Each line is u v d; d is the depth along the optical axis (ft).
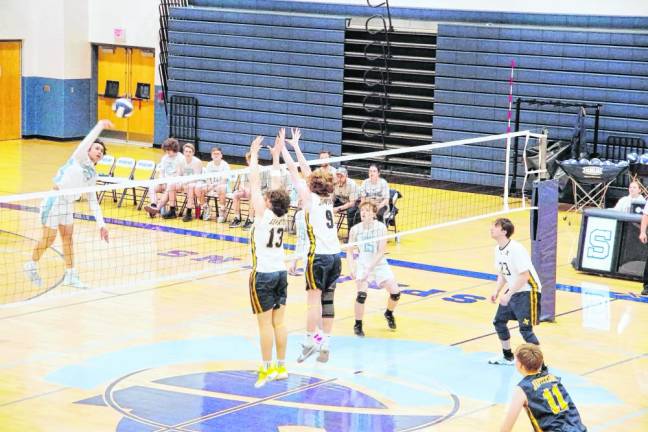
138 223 70.79
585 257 60.90
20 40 107.45
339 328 48.16
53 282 54.44
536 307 42.45
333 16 92.73
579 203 80.12
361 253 47.50
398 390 39.75
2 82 106.83
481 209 78.23
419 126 89.71
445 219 74.18
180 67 98.78
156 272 56.95
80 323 47.52
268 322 38.11
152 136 107.55
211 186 71.87
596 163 76.43
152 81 106.42
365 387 39.96
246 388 39.29
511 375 41.96
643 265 59.16
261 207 37.32
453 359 43.91
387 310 48.01
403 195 83.51
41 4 107.34
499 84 85.30
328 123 92.58
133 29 105.81
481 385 40.68
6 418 35.32
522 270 41.83
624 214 59.88
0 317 48.01
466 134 86.99
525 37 83.82
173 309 50.31
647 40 79.97
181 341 45.21
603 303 54.24
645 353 45.60
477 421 36.63
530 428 36.19
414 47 89.20
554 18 84.17
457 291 55.52
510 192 84.74
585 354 45.21
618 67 81.15
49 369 40.91
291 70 93.40
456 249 65.67
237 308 50.88
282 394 38.81
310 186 41.75
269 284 37.50
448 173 87.92
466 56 86.02
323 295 41.81
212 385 39.52
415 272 59.52
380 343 45.96
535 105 84.12
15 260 58.95
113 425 34.96
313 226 41.27
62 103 107.96
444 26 86.48
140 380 39.88
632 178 74.84
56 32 107.24
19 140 108.47
